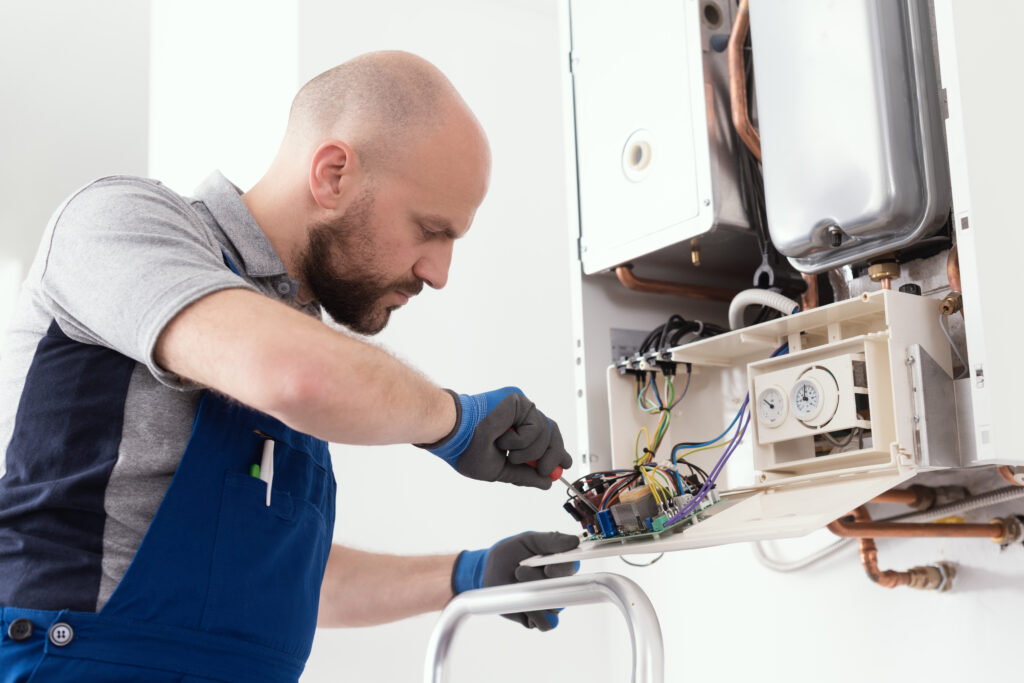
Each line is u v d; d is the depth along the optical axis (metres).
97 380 0.88
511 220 2.46
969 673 1.46
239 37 2.27
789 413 1.26
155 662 0.84
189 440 0.90
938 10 1.14
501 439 0.97
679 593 2.05
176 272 0.78
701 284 1.64
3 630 0.82
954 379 1.15
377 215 1.03
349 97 1.05
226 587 0.89
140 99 2.20
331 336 0.77
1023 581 1.40
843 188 1.19
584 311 1.57
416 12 2.41
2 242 2.02
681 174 1.44
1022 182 1.15
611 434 1.50
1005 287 1.10
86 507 0.86
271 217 1.05
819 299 1.51
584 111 1.61
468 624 2.16
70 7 2.15
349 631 2.04
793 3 1.27
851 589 1.67
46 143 2.08
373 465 2.14
